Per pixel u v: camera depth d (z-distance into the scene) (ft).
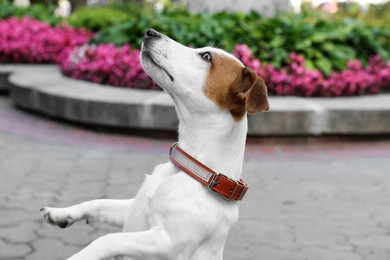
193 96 8.20
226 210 8.12
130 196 16.02
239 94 8.19
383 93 29.37
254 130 22.81
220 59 8.40
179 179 7.95
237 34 29.14
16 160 19.30
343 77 26.99
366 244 13.61
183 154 8.21
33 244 12.47
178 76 8.23
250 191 17.24
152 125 22.86
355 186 18.28
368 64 30.48
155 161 20.04
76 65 28.86
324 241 13.66
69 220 8.67
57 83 27.27
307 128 23.11
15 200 15.21
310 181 18.60
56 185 16.75
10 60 35.04
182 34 29.17
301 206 16.11
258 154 21.72
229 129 8.24
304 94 26.32
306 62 27.61
